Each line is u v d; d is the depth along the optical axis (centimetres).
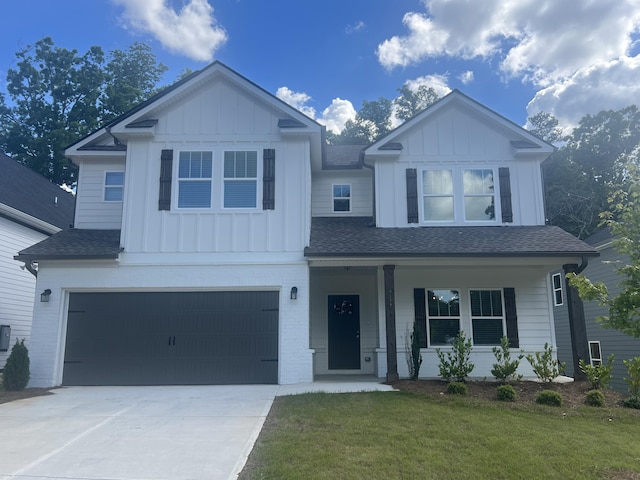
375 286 1342
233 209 1158
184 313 1133
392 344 1087
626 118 2986
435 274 1254
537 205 1270
